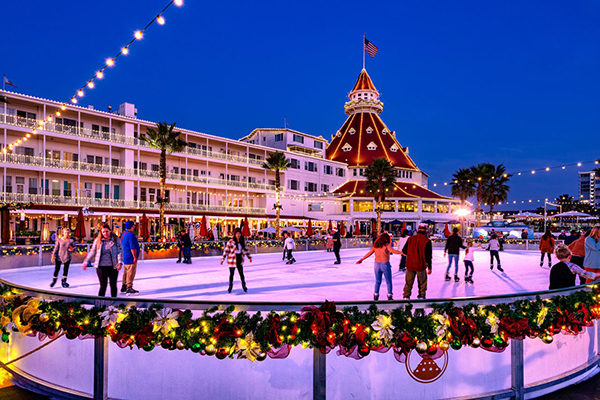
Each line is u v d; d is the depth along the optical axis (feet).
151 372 12.12
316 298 31.89
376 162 181.47
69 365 13.15
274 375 11.65
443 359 12.26
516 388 12.89
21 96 121.39
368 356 11.77
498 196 195.31
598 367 16.06
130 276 34.19
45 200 123.13
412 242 28.73
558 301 13.51
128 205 140.26
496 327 12.15
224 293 34.47
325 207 205.87
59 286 40.14
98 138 135.95
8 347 15.55
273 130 217.97
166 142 122.62
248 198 183.11
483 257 88.17
